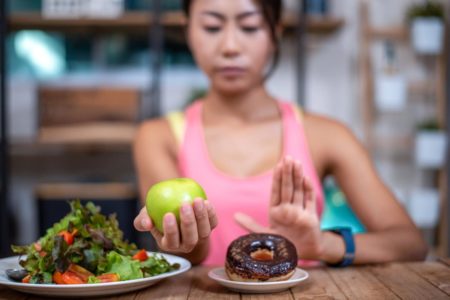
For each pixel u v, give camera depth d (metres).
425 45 3.81
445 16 4.00
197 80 4.25
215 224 0.89
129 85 4.10
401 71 4.16
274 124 1.56
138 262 0.96
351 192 1.52
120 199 3.38
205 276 1.07
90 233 0.96
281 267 0.92
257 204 1.46
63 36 4.21
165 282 1.01
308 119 1.59
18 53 4.19
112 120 3.68
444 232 3.88
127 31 4.08
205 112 1.59
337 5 4.21
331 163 1.57
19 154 4.17
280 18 1.51
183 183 0.91
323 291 0.93
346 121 4.25
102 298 0.90
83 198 3.38
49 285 0.86
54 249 0.91
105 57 4.23
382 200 1.48
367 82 4.02
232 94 1.51
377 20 4.18
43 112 3.67
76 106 3.67
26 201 4.18
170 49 4.23
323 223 3.09
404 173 4.22
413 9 3.91
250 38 1.43
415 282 0.98
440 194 3.91
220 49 1.42
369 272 1.08
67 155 4.19
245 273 0.92
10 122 4.20
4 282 0.90
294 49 4.23
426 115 4.21
